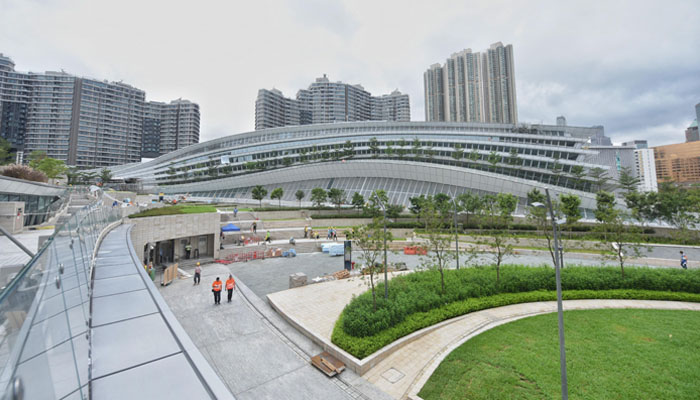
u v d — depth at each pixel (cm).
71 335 427
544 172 5866
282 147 8562
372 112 18862
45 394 300
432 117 16212
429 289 1770
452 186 5847
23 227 2022
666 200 3816
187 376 423
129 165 11131
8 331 245
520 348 1238
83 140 14175
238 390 979
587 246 3378
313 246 3609
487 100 14938
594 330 1392
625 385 988
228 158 8750
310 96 17575
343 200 5684
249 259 3088
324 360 1116
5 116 13300
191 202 6288
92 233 1063
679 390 955
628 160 9688
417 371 1118
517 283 1917
